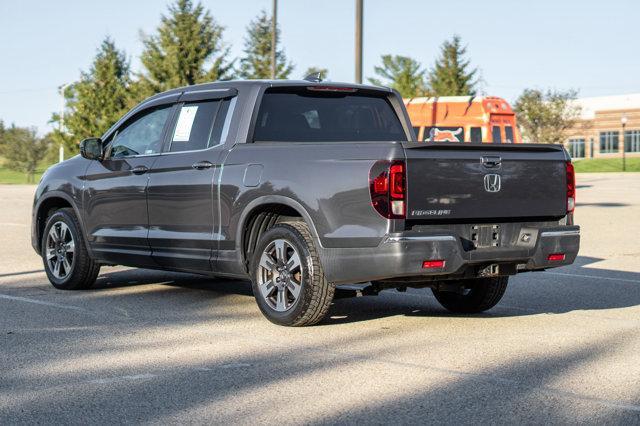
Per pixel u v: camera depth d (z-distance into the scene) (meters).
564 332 6.85
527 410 4.62
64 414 4.56
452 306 7.90
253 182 7.14
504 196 6.76
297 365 5.67
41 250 9.56
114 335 6.66
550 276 10.47
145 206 8.20
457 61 64.06
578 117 65.44
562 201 7.13
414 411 4.60
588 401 4.80
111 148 8.79
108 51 60.19
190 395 4.93
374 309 8.05
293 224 6.95
